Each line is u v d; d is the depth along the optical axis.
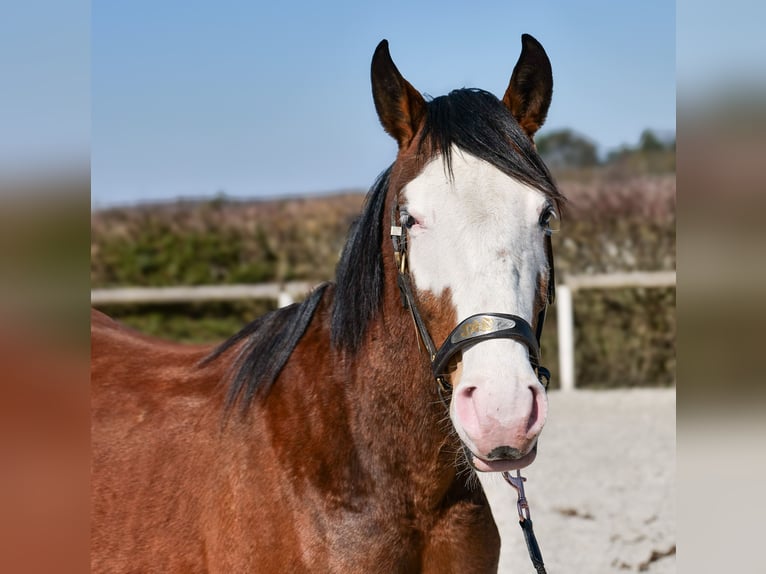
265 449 2.07
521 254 1.81
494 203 1.83
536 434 1.69
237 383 2.25
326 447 2.02
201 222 9.32
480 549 2.09
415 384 1.96
